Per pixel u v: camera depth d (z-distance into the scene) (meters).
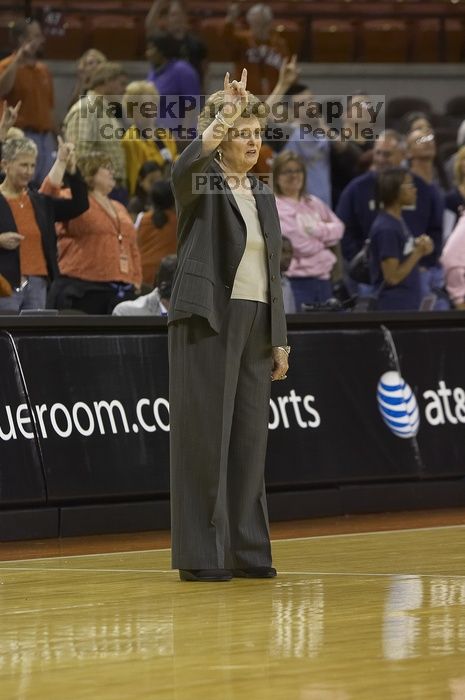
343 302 23.19
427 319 21.48
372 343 20.88
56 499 17.95
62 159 20.88
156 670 9.34
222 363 13.70
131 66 35.84
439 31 41.19
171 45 29.48
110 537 18.09
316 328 20.56
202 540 13.66
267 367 14.16
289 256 22.34
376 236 23.77
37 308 20.70
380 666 9.39
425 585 13.09
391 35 40.78
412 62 41.12
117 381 18.78
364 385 20.59
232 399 13.82
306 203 23.91
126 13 37.34
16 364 18.12
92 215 21.05
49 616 11.55
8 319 18.23
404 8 41.62
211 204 13.69
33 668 9.47
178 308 13.59
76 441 18.27
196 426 13.68
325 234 23.75
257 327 13.98
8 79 26.36
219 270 13.73
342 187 27.97
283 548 16.33
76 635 10.67
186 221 13.84
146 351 19.09
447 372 21.41
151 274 23.48
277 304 14.00
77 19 36.72
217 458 13.66
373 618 11.27
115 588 13.19
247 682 8.92
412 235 25.78
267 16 32.16
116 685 8.89
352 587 13.05
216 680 9.00
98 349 18.77
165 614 11.61
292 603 12.12
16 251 19.97
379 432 20.55
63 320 18.58
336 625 10.98
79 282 21.00
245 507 13.98
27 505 17.89
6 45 33.75
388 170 24.02
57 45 36.38
